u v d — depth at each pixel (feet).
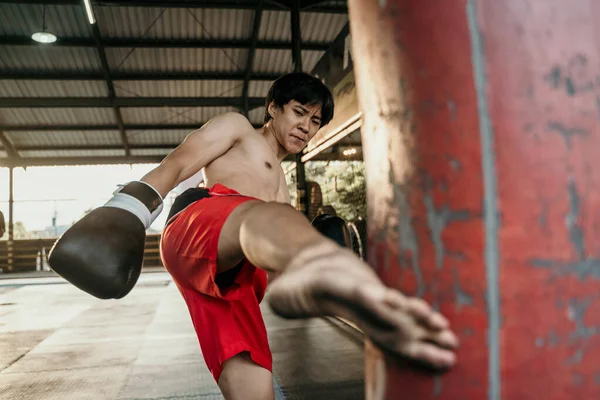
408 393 1.40
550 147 1.31
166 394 8.06
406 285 1.43
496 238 1.31
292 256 1.69
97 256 2.87
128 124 50.08
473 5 1.33
